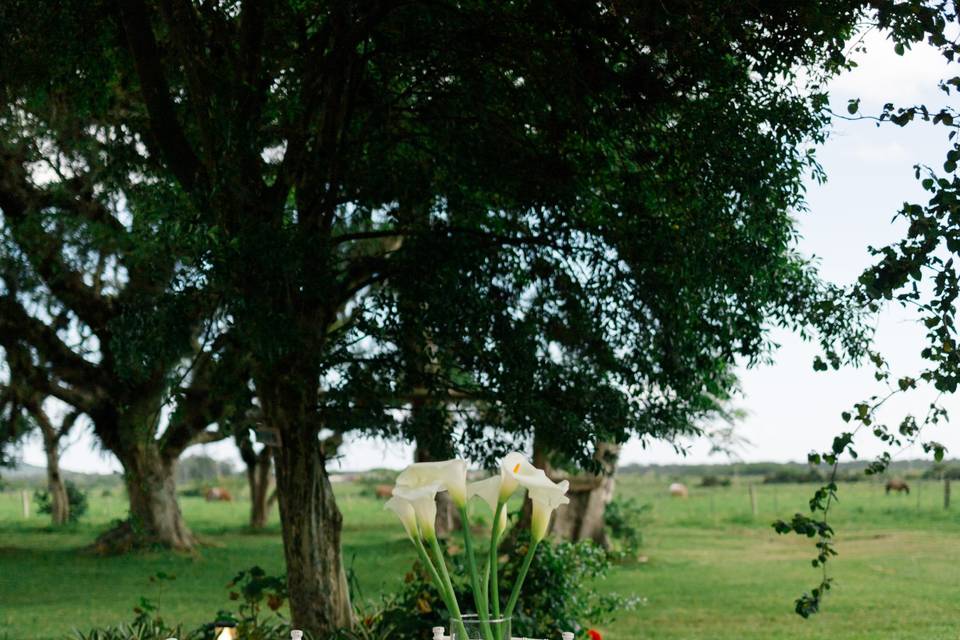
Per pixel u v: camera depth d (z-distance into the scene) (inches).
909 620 590.2
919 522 1387.8
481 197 389.1
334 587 375.6
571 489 913.5
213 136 351.6
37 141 697.6
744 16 288.4
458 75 362.6
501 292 366.9
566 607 380.5
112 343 324.2
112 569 883.4
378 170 366.6
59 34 382.9
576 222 355.6
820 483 3036.4
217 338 342.0
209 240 319.9
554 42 328.8
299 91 391.2
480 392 361.1
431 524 130.5
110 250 733.3
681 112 312.3
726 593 717.3
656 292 331.0
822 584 255.3
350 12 343.3
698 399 364.5
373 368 354.0
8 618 609.9
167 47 404.5
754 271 316.8
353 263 381.1
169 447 984.3
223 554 1017.5
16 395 903.1
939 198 232.7
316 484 374.0
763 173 294.4
